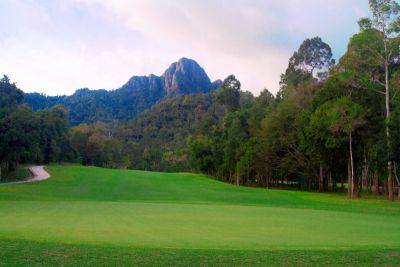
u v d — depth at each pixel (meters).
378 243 12.78
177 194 46.72
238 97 122.19
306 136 52.03
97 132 145.12
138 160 152.12
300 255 10.16
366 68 47.00
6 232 13.45
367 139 47.94
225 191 53.41
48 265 8.92
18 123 64.38
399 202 39.66
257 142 72.69
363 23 43.66
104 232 14.15
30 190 43.16
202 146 98.19
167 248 10.84
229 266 9.10
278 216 21.88
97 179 63.16
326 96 51.12
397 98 46.06
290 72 84.31
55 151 110.81
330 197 48.16
